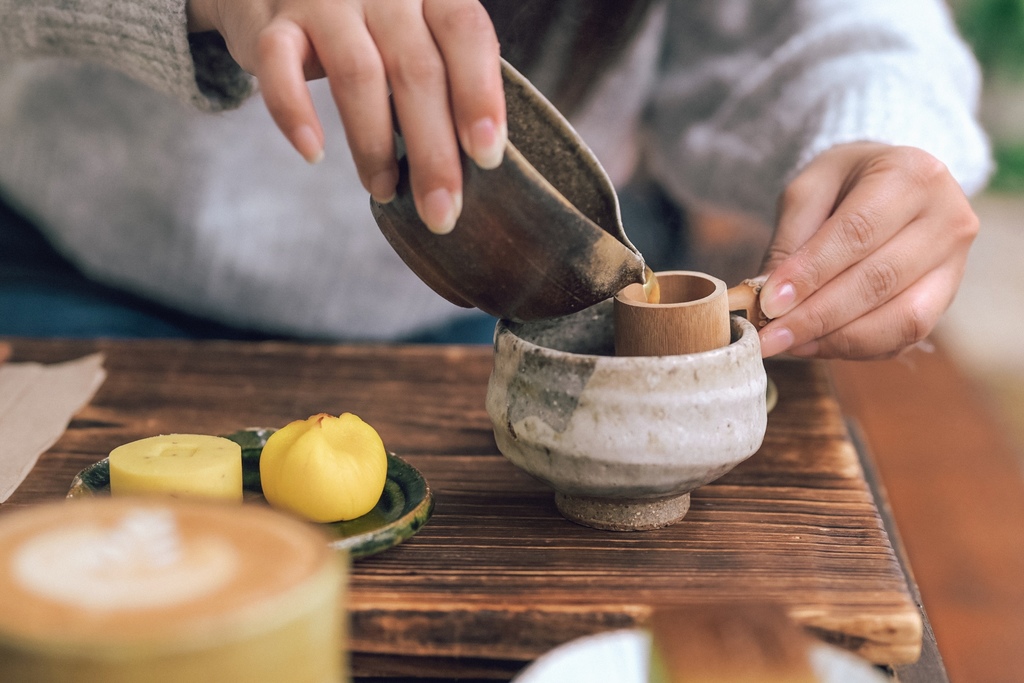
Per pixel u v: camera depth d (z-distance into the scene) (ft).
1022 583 3.49
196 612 1.39
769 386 2.68
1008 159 11.64
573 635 1.93
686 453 2.02
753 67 3.70
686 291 2.23
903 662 1.93
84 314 3.36
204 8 2.31
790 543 2.12
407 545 2.10
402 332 3.74
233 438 2.36
